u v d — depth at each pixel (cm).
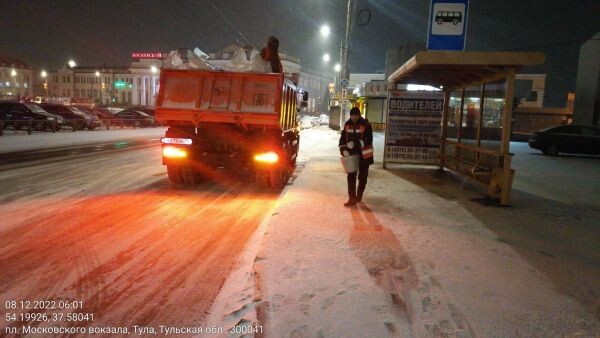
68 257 526
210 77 952
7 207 759
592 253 554
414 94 1306
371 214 714
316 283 434
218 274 482
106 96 10112
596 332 351
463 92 1160
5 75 10638
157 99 964
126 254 541
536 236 622
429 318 368
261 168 977
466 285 436
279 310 381
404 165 1459
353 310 380
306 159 1645
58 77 10800
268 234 589
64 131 2906
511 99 832
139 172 1197
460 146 1116
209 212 769
